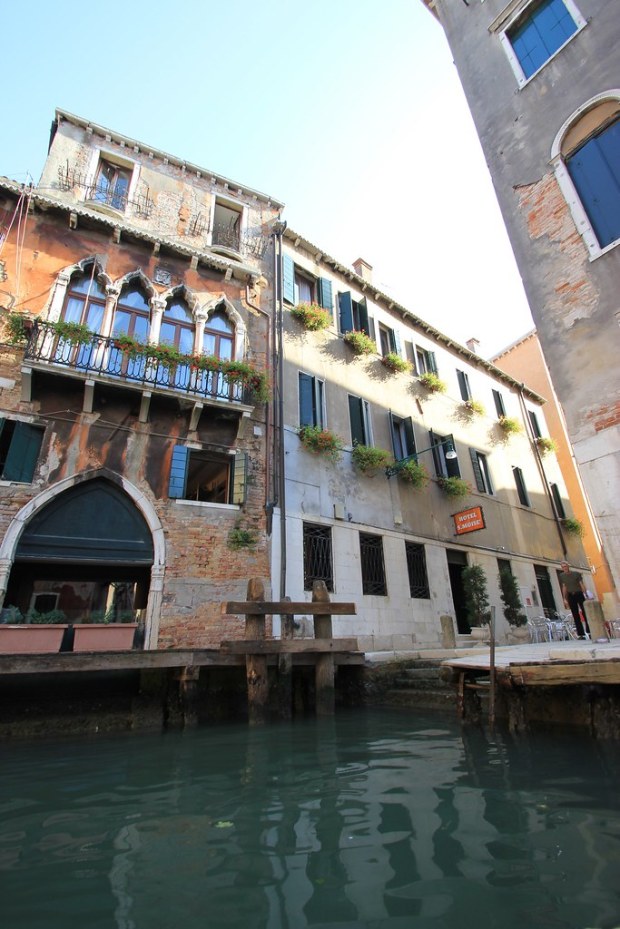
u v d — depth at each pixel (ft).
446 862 7.78
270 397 35.53
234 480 32.30
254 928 6.14
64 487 26.99
